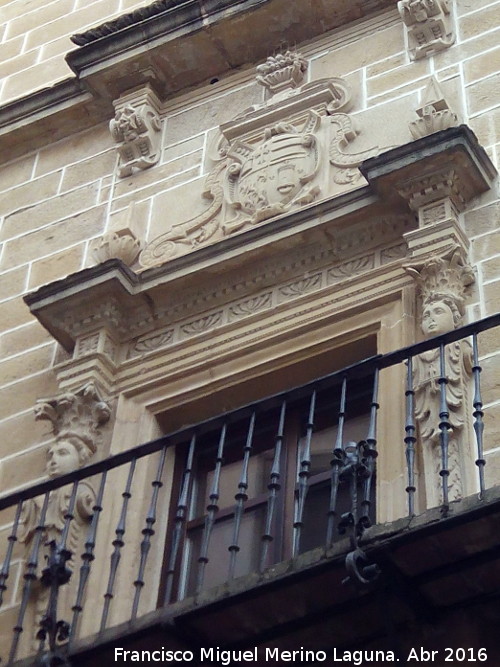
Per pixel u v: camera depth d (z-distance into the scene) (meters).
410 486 10.20
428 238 12.56
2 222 16.19
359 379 12.57
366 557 9.62
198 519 12.47
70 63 16.42
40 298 13.99
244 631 10.25
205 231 14.37
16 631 10.99
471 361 11.72
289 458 12.45
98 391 13.46
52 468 12.91
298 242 13.42
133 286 13.88
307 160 14.24
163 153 15.59
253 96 15.55
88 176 16.03
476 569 9.70
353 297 12.91
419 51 14.62
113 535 12.41
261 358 13.09
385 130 14.16
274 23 15.70
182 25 15.91
